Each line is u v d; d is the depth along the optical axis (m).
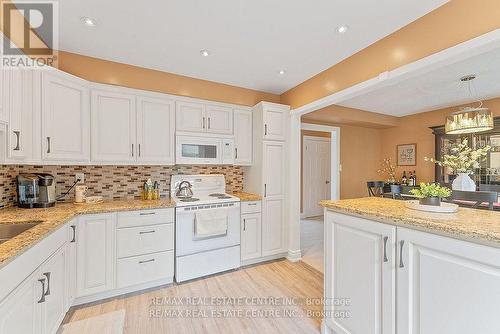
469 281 1.00
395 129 5.39
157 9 1.69
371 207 1.56
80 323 1.86
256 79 3.01
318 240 4.08
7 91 1.61
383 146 5.65
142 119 2.61
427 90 3.42
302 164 5.90
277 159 3.19
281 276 2.71
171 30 1.96
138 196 2.86
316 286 2.48
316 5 1.64
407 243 1.23
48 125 1.97
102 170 2.67
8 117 1.62
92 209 2.08
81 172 2.56
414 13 1.70
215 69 2.72
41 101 1.92
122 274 2.23
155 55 2.40
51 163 2.00
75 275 1.99
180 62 2.55
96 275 2.11
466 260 1.01
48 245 1.45
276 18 1.79
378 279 1.37
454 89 3.39
